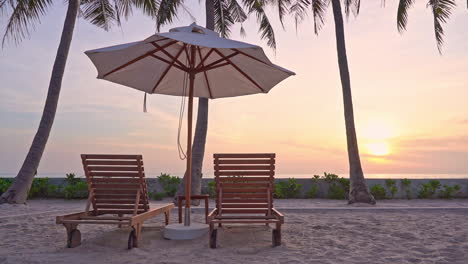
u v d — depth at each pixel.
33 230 6.04
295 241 5.25
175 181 12.45
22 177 9.77
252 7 12.43
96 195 5.45
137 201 5.16
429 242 5.14
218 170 5.40
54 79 10.40
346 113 11.13
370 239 5.40
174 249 4.73
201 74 6.51
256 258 4.27
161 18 11.93
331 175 12.51
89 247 4.79
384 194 12.08
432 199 12.16
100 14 12.69
